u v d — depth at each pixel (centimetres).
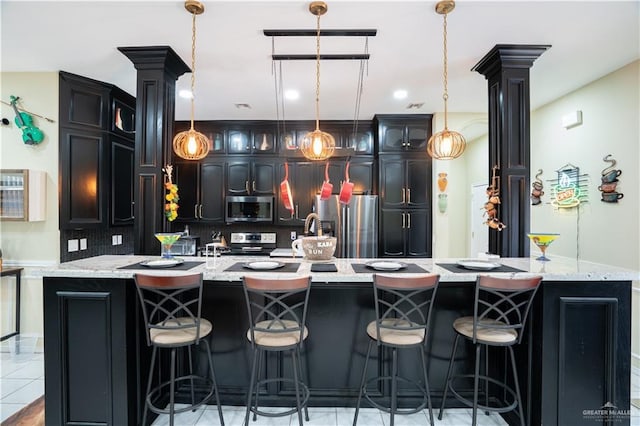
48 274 183
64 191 302
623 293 187
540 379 186
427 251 424
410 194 426
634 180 266
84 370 186
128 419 185
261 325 193
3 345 297
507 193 256
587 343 186
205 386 218
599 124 297
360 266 208
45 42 243
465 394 217
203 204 449
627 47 246
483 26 222
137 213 255
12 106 296
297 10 206
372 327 192
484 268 196
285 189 251
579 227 320
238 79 308
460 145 242
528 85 256
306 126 450
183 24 220
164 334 178
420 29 226
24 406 221
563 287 186
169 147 267
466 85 323
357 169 445
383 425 199
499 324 188
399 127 427
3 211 288
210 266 203
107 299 185
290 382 216
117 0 195
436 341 217
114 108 332
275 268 198
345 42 243
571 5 200
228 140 451
